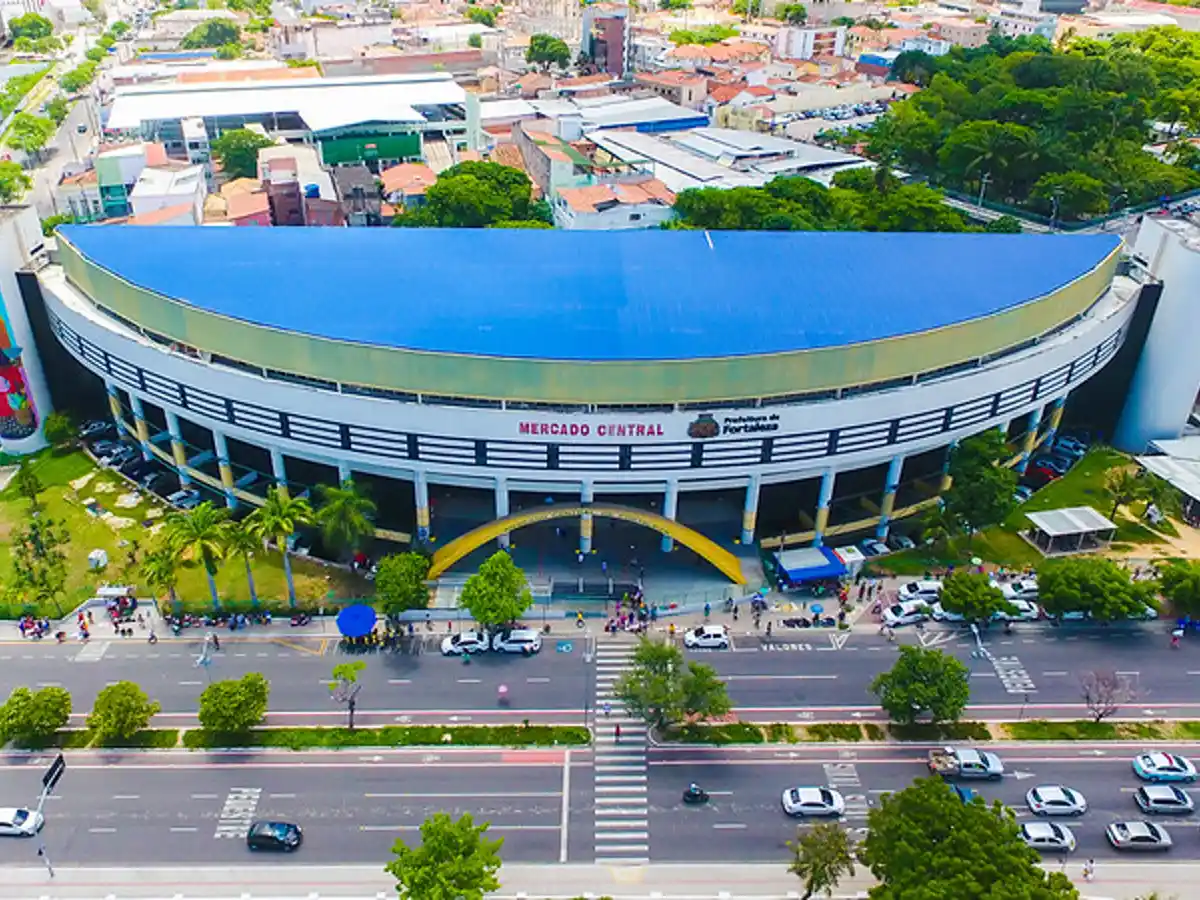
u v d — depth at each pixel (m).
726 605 119.88
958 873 72.62
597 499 129.25
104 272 132.62
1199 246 145.50
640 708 97.94
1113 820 92.31
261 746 98.81
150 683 106.81
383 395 120.25
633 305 124.50
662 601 120.19
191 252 137.25
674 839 90.00
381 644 112.88
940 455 142.00
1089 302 142.62
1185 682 109.25
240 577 124.25
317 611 117.25
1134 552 131.62
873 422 123.25
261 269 132.50
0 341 144.88
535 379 115.62
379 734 100.31
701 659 111.31
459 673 108.88
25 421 152.12
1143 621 118.62
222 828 90.25
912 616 117.25
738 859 88.25
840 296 128.62
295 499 119.81
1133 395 157.12
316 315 122.00
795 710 104.56
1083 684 108.25
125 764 96.88
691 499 136.88
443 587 120.88
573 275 131.25
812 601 121.44
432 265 133.38
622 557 127.56
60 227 144.50
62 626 115.69
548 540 130.25
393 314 122.12
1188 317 147.38
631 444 118.50
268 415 124.88
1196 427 160.25
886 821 79.19
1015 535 135.62
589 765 97.50
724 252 139.12
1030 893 70.31
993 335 127.69
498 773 96.44
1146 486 135.00
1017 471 149.25
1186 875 87.12
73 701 104.00
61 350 154.62
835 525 133.25
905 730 102.12
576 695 106.00
